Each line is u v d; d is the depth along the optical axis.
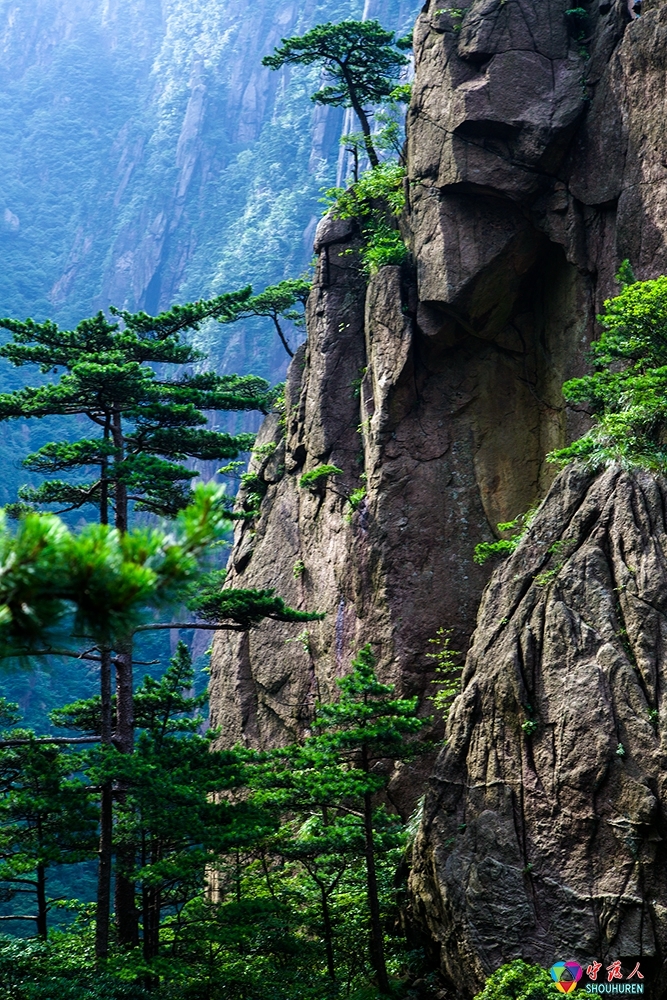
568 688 18.45
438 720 26.56
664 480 19.12
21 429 110.75
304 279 44.81
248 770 21.62
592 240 26.50
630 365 22.88
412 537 28.58
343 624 29.77
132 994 19.52
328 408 31.84
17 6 185.50
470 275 27.88
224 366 113.62
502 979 17.05
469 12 28.38
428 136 28.83
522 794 18.66
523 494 27.92
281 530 34.25
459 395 29.28
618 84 26.11
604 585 18.80
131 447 25.12
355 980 20.52
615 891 16.98
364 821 20.25
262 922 20.72
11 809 21.34
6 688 77.12
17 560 5.55
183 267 138.50
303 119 140.00
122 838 21.06
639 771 17.20
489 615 20.44
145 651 87.19
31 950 21.45
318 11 152.00
